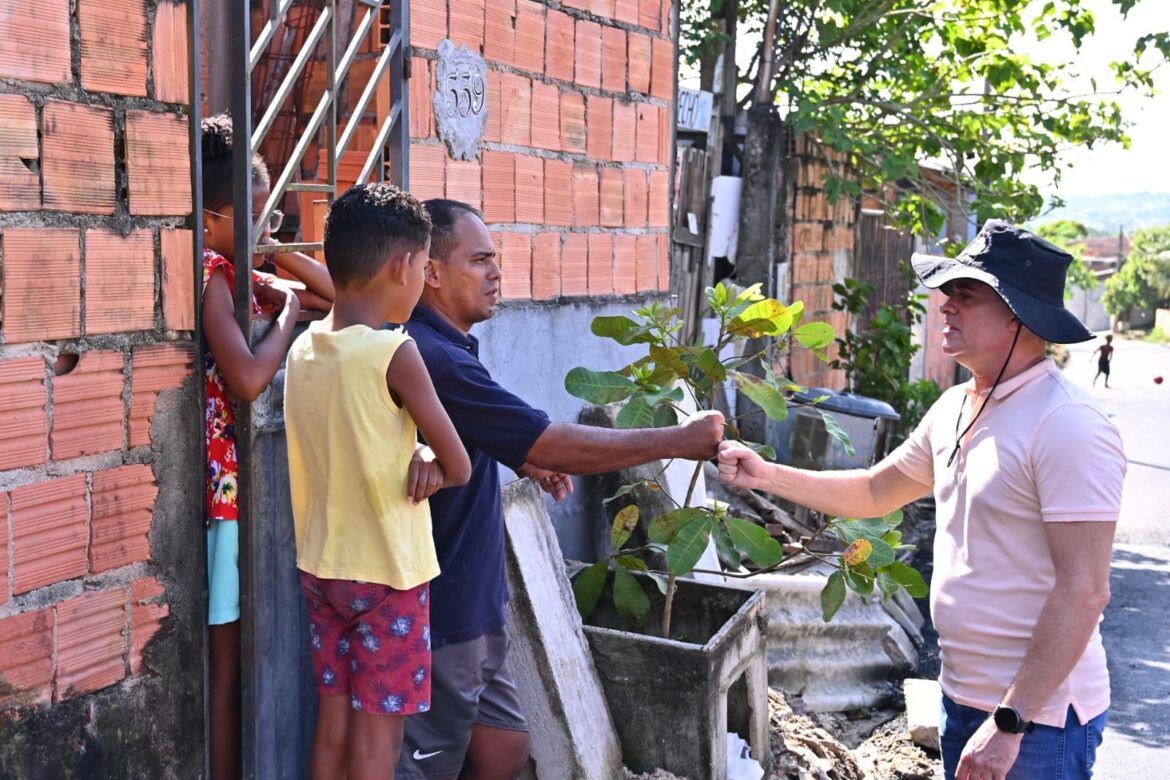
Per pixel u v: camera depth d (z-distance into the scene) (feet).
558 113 15.24
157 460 8.11
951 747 8.91
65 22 7.28
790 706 16.08
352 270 8.18
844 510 10.33
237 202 8.75
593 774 11.23
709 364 11.58
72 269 7.42
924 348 53.11
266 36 8.98
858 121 30.91
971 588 8.59
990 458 8.46
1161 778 15.17
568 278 15.76
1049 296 8.45
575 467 9.13
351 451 7.97
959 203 31.17
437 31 12.57
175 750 8.38
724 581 16.37
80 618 7.61
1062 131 30.63
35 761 7.36
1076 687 8.28
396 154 11.41
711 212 28.09
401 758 9.44
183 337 8.29
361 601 8.14
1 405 7.02
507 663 11.09
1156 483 39.70
